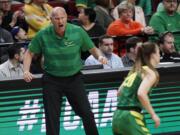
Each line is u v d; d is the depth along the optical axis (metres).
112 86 15.89
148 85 12.51
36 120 15.79
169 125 16.09
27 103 15.72
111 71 15.82
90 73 15.77
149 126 15.99
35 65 16.72
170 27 18.84
